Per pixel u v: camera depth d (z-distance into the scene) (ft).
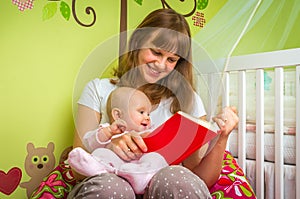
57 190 3.66
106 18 4.87
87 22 4.67
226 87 5.11
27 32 4.15
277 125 4.60
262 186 4.75
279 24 6.39
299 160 4.37
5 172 3.99
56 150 4.42
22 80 4.11
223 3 6.34
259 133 4.79
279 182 4.54
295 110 4.73
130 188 2.71
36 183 4.24
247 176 4.99
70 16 4.51
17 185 4.09
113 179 2.67
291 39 6.30
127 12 5.09
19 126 4.10
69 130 4.53
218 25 6.20
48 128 4.34
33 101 4.21
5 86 3.98
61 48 4.43
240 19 6.36
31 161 4.20
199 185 2.71
